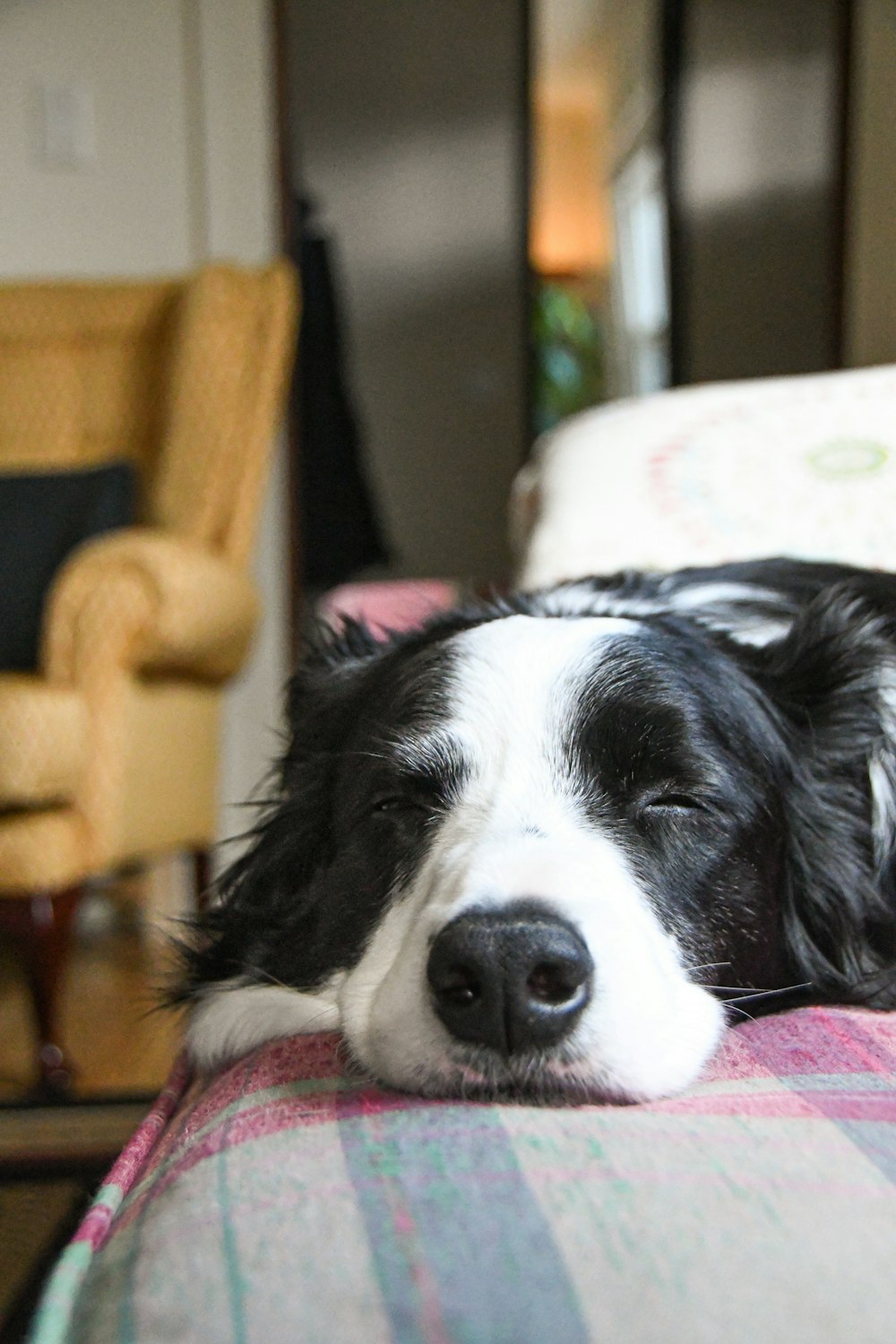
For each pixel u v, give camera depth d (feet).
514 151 15.72
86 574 7.66
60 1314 1.75
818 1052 2.65
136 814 8.03
